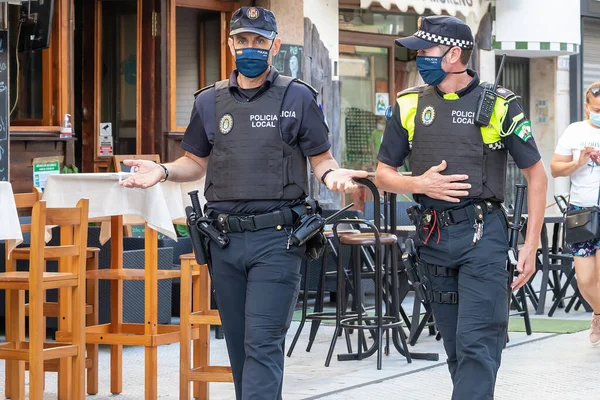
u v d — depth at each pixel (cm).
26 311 761
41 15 992
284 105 521
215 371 674
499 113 523
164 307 930
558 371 796
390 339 944
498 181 527
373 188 791
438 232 526
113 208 675
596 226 866
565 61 1798
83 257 646
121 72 1233
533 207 529
